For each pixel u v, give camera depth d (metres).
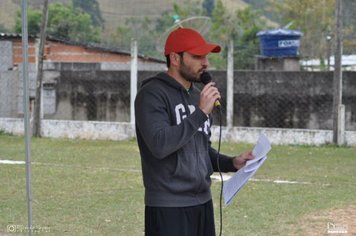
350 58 21.03
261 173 11.56
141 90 4.46
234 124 17.47
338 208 8.66
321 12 32.19
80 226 7.71
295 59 21.00
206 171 4.58
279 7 36.53
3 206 8.70
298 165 12.56
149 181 4.48
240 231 7.50
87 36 31.45
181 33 4.48
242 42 29.22
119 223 7.85
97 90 19.59
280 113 17.14
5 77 19.39
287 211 8.45
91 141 16.47
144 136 4.32
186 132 4.20
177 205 4.43
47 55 24.73
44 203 8.89
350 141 15.40
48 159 13.09
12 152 14.12
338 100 15.38
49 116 20.02
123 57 25.38
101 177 10.94
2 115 19.42
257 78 17.23
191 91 4.60
